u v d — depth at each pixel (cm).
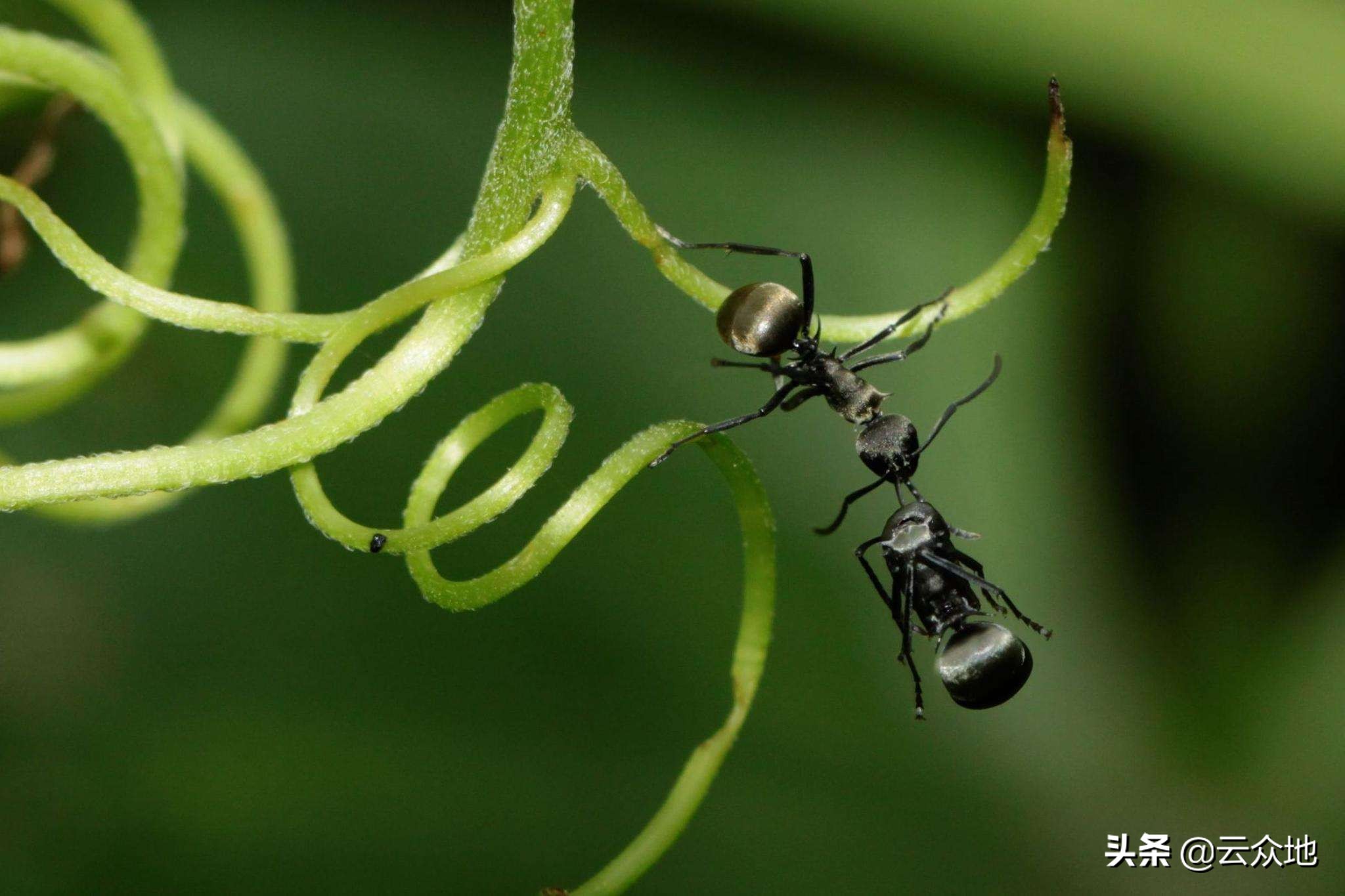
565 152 10
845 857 11
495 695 11
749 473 10
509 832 11
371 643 11
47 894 11
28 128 11
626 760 11
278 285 11
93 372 11
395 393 10
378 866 11
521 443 11
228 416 11
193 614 11
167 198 11
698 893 11
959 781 11
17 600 11
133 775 11
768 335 11
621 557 11
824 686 11
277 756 11
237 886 11
